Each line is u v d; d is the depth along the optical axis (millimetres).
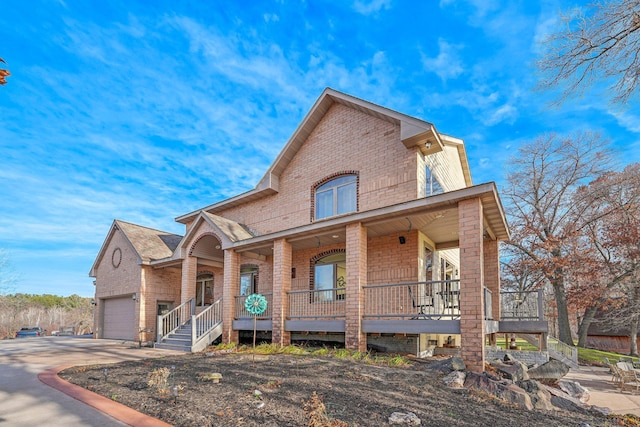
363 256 11211
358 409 5402
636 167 23016
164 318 15633
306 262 14812
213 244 16703
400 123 12555
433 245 14180
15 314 47906
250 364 8680
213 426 4707
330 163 14617
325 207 14555
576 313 29812
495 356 12594
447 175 16547
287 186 16031
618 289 23594
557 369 8711
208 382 6805
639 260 21969
